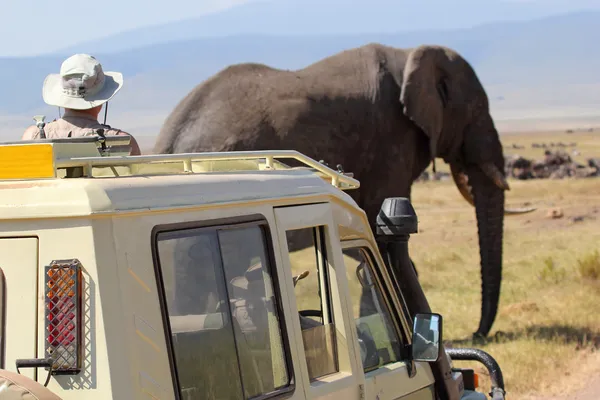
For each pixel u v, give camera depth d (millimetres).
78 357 4641
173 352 4934
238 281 5496
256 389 5492
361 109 18875
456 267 31438
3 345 4785
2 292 4805
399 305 7297
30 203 4797
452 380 7859
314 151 18281
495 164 20891
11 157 4969
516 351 17203
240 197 5602
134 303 4777
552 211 49188
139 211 4883
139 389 4703
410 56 19391
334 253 6418
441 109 19859
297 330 5895
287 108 18234
